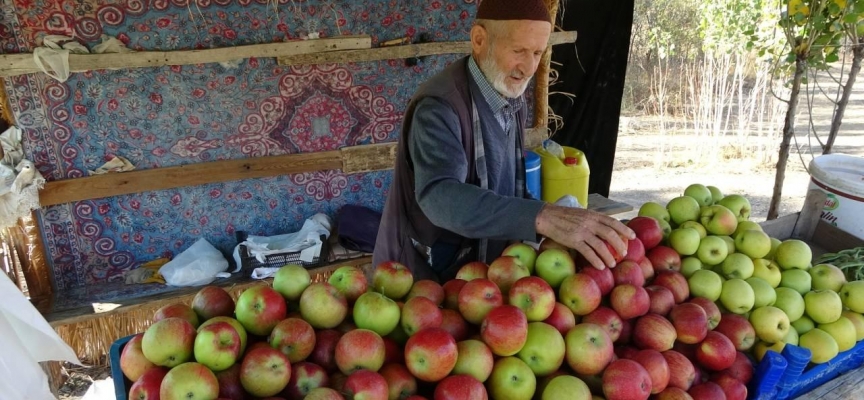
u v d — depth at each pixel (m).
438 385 1.15
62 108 3.18
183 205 3.60
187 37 3.28
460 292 1.35
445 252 2.12
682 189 6.33
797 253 1.72
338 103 3.73
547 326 1.25
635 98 9.12
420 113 1.87
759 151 7.09
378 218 3.82
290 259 3.51
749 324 1.49
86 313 3.13
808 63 3.63
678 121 8.59
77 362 2.62
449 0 3.76
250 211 3.76
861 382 1.58
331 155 3.79
